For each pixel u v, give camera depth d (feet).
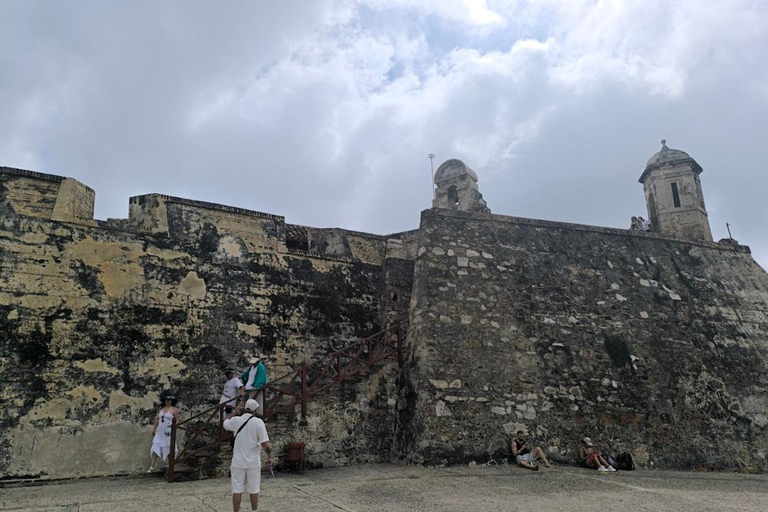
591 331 46.47
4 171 36.73
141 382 36.83
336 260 47.88
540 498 28.84
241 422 23.97
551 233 51.08
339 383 43.09
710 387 46.93
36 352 34.32
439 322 43.04
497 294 45.70
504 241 48.85
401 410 42.98
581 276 49.24
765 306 54.54
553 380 43.32
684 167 63.72
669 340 48.21
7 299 34.42
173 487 31.12
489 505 26.86
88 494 28.94
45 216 37.17
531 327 45.09
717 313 51.72
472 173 64.69
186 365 38.60
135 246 39.47
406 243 52.85
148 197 42.01
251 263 43.65
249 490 23.27
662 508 27.17
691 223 61.57
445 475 34.78
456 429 39.40
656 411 44.29
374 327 47.52
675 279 52.60
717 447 44.09
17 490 30.45
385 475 35.22
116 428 35.27
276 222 46.11
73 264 37.01
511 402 41.47
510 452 39.60
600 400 43.50
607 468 38.88
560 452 40.57
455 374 41.34
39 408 33.53
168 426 35.37
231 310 41.57
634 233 54.39
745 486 35.58
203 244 42.16
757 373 49.39
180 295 39.99
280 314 43.47
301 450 37.96
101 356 36.11
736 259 57.52
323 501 27.17
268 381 41.24
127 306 37.88
